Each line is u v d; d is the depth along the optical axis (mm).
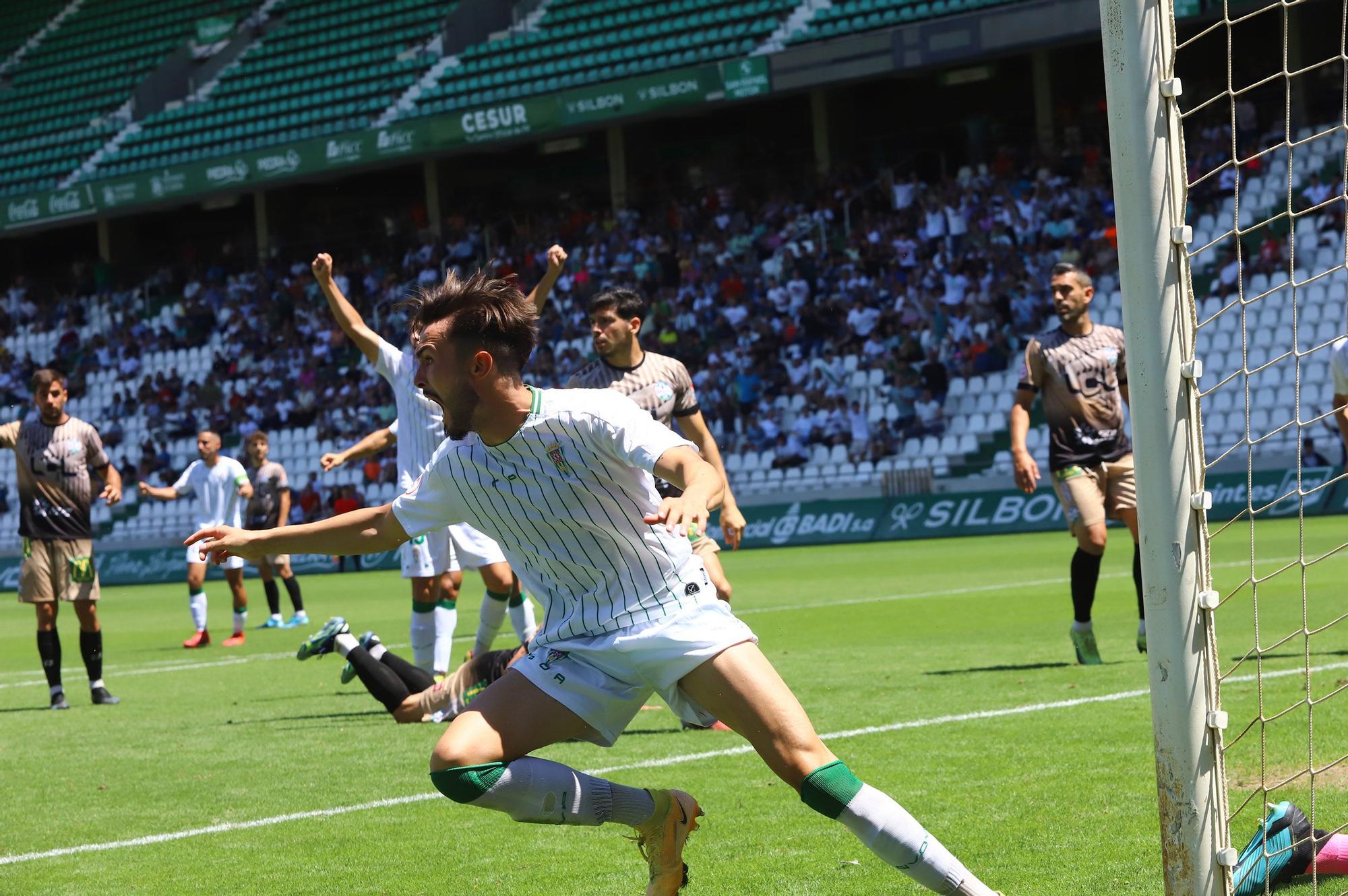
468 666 9797
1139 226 3979
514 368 4414
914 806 6539
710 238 40562
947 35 33312
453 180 46344
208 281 48875
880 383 35094
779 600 18969
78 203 44969
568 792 4523
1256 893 4645
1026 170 36812
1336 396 9195
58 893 5859
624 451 4324
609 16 41875
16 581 40156
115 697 12961
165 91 49031
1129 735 7953
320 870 6066
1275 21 35375
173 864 6289
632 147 43344
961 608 16547
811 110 41375
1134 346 4016
